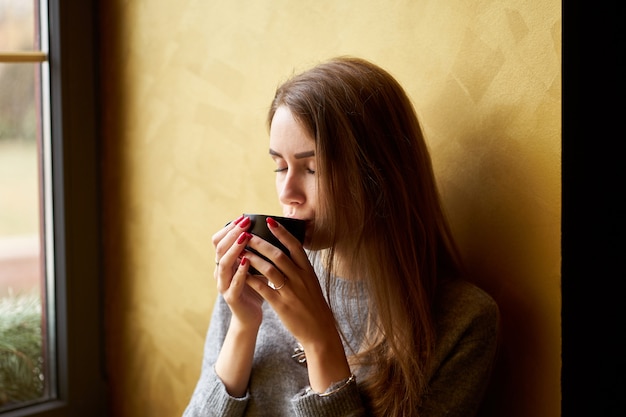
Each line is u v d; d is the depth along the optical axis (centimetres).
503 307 106
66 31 190
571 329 82
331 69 101
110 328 205
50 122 192
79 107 195
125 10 186
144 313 190
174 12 169
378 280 98
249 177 150
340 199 97
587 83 80
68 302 197
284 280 94
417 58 116
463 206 111
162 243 180
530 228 101
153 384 188
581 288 81
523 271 102
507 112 103
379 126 99
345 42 128
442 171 114
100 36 196
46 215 195
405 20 117
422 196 103
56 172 193
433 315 100
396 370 98
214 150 160
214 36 157
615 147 79
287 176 100
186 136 168
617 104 79
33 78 189
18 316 191
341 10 128
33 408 193
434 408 96
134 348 195
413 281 98
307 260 96
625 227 79
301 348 108
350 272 103
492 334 99
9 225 187
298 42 137
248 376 108
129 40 186
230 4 152
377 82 101
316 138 96
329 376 95
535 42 98
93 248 202
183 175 170
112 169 197
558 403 99
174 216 175
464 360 98
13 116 185
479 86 106
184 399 176
